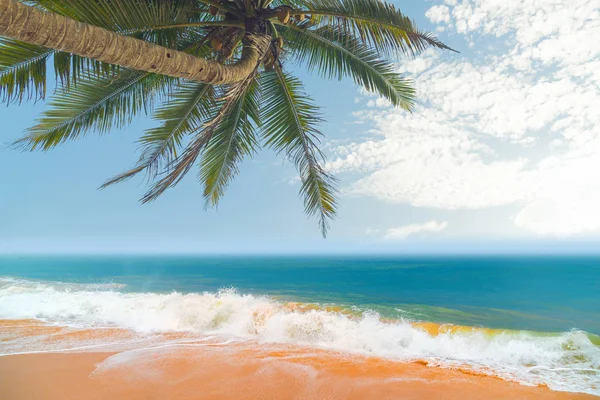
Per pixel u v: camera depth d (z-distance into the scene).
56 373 4.60
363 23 4.70
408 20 4.61
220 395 4.02
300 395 4.07
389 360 5.43
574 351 5.73
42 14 1.88
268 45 3.55
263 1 4.08
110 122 4.91
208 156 6.57
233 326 7.32
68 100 4.38
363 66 6.03
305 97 6.14
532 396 4.11
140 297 9.73
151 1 3.35
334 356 5.57
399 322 7.49
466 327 6.95
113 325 7.51
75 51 2.09
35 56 3.02
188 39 4.68
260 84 6.23
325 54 6.06
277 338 6.57
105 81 4.49
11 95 2.98
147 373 4.64
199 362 5.14
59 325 7.49
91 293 10.88
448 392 4.20
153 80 5.34
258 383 4.39
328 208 6.76
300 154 6.50
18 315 8.31
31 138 4.20
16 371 4.68
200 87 5.76
